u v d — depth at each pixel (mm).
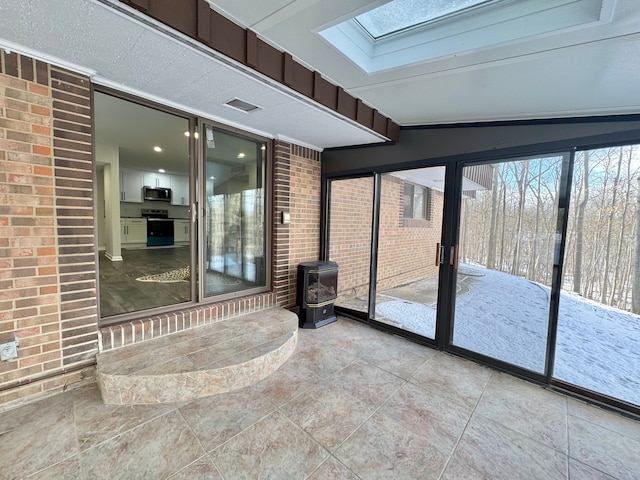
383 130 2873
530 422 1840
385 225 4996
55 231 1882
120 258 5988
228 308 2930
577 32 1336
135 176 7527
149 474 1372
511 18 1451
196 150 2680
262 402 1951
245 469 1422
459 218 2756
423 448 1594
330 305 3549
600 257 3027
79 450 1497
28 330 1816
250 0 1402
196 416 1793
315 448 1568
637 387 2277
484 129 2576
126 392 1864
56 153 1855
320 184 3893
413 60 1789
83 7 1273
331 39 1707
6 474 1346
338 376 2311
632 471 1479
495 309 3078
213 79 1930
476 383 2275
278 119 2676
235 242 3119
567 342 3006
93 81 1993
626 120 1976
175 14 1380
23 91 1723
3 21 1381
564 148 2203
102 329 2166
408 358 2650
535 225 2508
